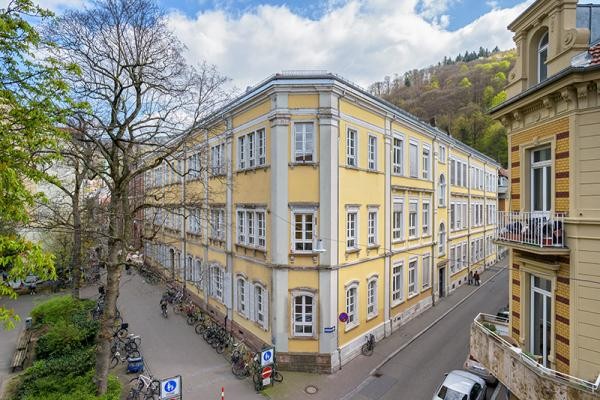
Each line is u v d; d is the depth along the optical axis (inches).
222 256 778.2
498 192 1579.7
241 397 495.2
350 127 619.2
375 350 649.0
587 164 299.9
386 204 721.6
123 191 509.0
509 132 410.3
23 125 280.2
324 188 570.6
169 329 766.5
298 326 582.9
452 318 842.8
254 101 638.5
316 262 573.0
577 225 303.0
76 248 785.6
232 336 711.7
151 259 1347.2
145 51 509.7
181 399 448.5
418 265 861.2
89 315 727.7
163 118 505.7
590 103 297.1
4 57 265.1
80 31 448.1
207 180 748.6
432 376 553.9
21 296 1046.4
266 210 612.1
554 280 329.4
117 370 577.6
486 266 1421.0
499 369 370.0
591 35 354.9
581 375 300.8
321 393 504.1
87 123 451.2
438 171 978.1
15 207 258.8
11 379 544.7
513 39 403.9
